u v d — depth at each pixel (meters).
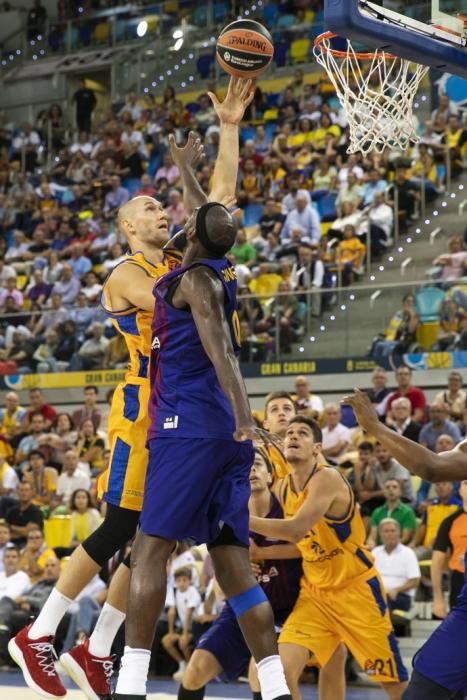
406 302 17.98
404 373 16.36
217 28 29.91
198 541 5.49
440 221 20.53
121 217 6.70
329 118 24.75
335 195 22.34
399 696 8.23
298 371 18.83
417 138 8.34
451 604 11.50
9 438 18.95
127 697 5.25
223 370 5.13
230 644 8.05
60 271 23.56
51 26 33.44
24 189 28.36
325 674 8.40
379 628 8.09
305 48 28.23
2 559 14.89
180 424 5.41
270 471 8.55
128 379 6.45
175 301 5.41
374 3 7.24
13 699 9.37
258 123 26.42
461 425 15.66
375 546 13.67
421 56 7.57
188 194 6.79
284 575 8.32
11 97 33.59
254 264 20.95
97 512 15.42
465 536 11.45
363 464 14.50
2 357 21.41
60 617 6.44
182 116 27.69
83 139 29.23
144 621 5.36
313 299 18.83
